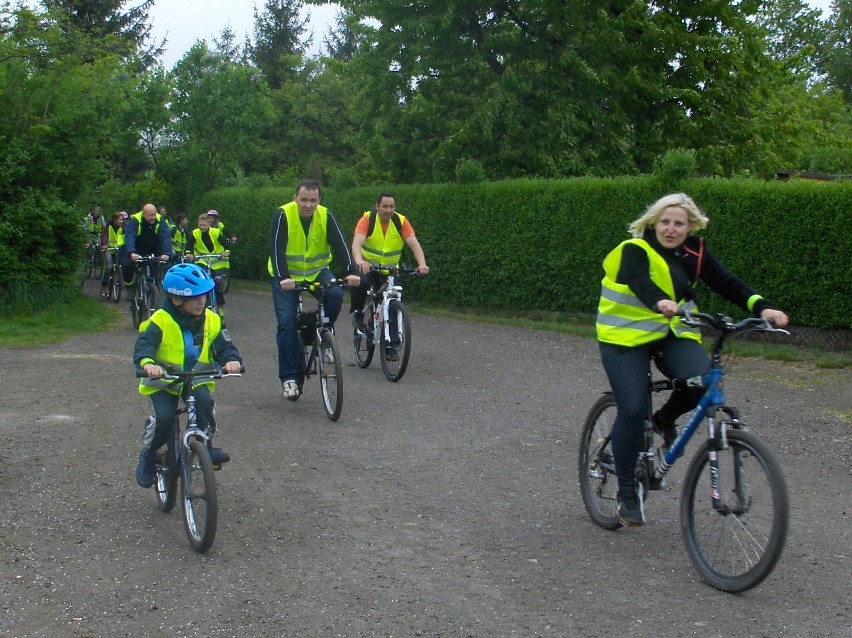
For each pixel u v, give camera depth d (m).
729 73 21.56
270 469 6.98
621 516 5.21
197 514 5.34
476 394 9.63
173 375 5.38
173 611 4.54
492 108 19.34
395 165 22.64
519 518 5.88
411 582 4.87
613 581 4.86
